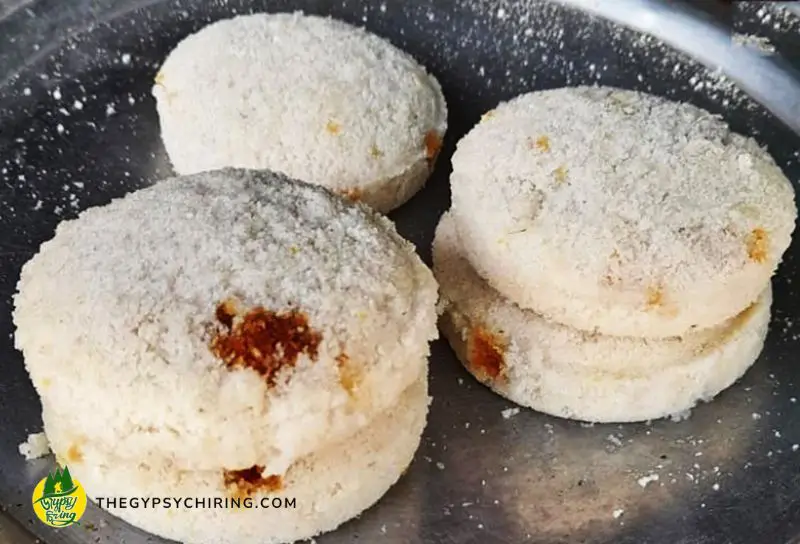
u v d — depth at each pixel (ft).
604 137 1.03
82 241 0.93
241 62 1.19
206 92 1.17
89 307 0.88
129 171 1.20
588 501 0.97
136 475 0.87
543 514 0.96
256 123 1.15
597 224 0.97
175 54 1.23
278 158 1.14
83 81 1.28
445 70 1.32
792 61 1.28
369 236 0.93
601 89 1.12
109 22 1.33
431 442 1.00
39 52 1.30
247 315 0.86
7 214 1.15
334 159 1.14
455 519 0.95
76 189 1.18
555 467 0.99
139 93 1.28
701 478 0.98
